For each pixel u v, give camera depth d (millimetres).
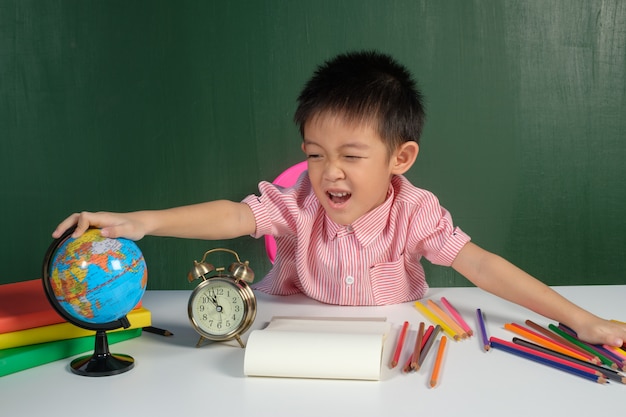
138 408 869
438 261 1380
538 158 1723
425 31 1681
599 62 1699
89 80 1708
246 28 1689
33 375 991
